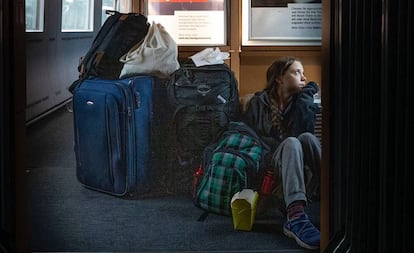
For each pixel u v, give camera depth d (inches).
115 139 128.3
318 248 122.6
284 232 126.0
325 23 116.2
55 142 128.6
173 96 129.5
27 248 122.6
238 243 125.5
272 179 127.5
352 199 106.6
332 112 115.1
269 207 126.9
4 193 114.3
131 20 131.3
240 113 130.7
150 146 129.2
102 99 128.0
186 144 128.6
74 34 130.2
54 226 127.1
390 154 96.5
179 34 138.6
